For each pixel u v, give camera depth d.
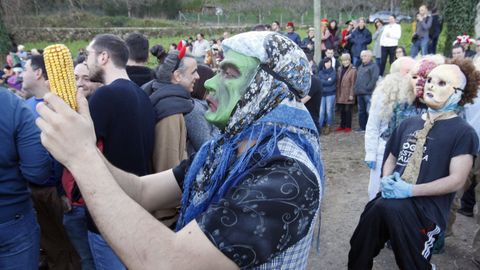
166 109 2.65
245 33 1.17
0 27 18.55
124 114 2.31
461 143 2.42
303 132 1.14
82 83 3.27
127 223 0.93
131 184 1.34
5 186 2.00
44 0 26.19
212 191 1.12
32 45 22.34
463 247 3.74
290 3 33.59
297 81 1.15
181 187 1.41
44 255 3.28
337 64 9.05
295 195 0.96
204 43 14.40
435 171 2.46
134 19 29.94
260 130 1.08
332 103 8.30
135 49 3.41
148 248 0.91
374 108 3.54
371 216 2.56
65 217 2.74
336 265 3.53
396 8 27.50
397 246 2.45
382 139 3.51
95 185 0.96
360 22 10.71
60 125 0.97
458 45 8.30
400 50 8.60
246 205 0.93
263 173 0.99
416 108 3.32
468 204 4.37
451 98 2.45
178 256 0.91
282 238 0.94
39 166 2.06
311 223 1.00
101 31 25.61
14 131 1.98
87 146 0.99
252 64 1.13
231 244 0.91
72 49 22.20
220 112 1.14
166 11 36.09
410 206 2.43
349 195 5.07
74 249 3.03
